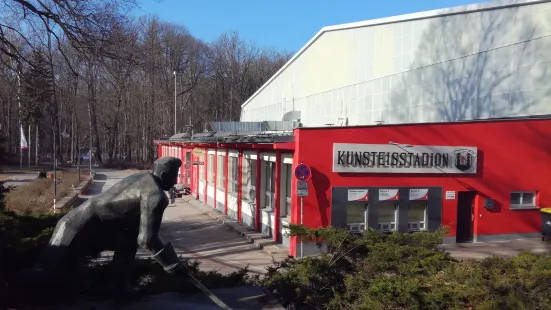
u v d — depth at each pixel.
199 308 4.64
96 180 44.31
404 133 15.58
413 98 21.98
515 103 17.92
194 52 69.06
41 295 4.52
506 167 17.14
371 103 24.77
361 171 15.07
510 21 18.03
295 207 14.67
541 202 17.64
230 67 74.88
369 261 6.57
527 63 17.50
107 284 5.01
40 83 19.39
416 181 15.84
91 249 4.64
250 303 4.95
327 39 29.22
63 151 83.88
